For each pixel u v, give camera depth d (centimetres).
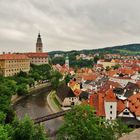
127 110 12112
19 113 16000
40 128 7919
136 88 17438
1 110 12962
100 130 6644
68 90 18212
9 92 18700
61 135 6688
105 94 13375
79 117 6712
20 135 7638
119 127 7962
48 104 18725
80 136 6312
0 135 6719
